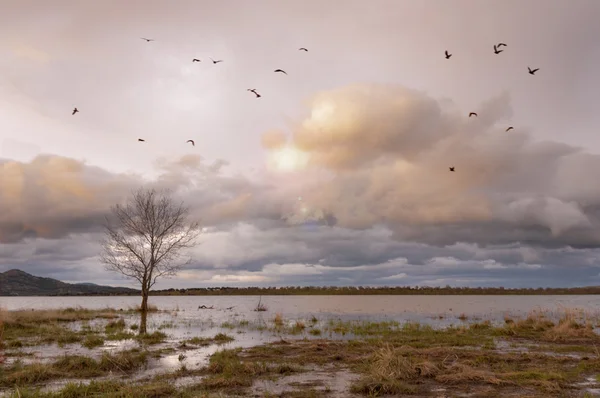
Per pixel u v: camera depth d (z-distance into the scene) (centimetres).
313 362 1400
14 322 2434
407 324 2830
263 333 2364
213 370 1230
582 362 1337
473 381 1093
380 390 1002
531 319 2784
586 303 8431
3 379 1098
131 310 4516
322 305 7650
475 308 6212
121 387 1009
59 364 1277
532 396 947
